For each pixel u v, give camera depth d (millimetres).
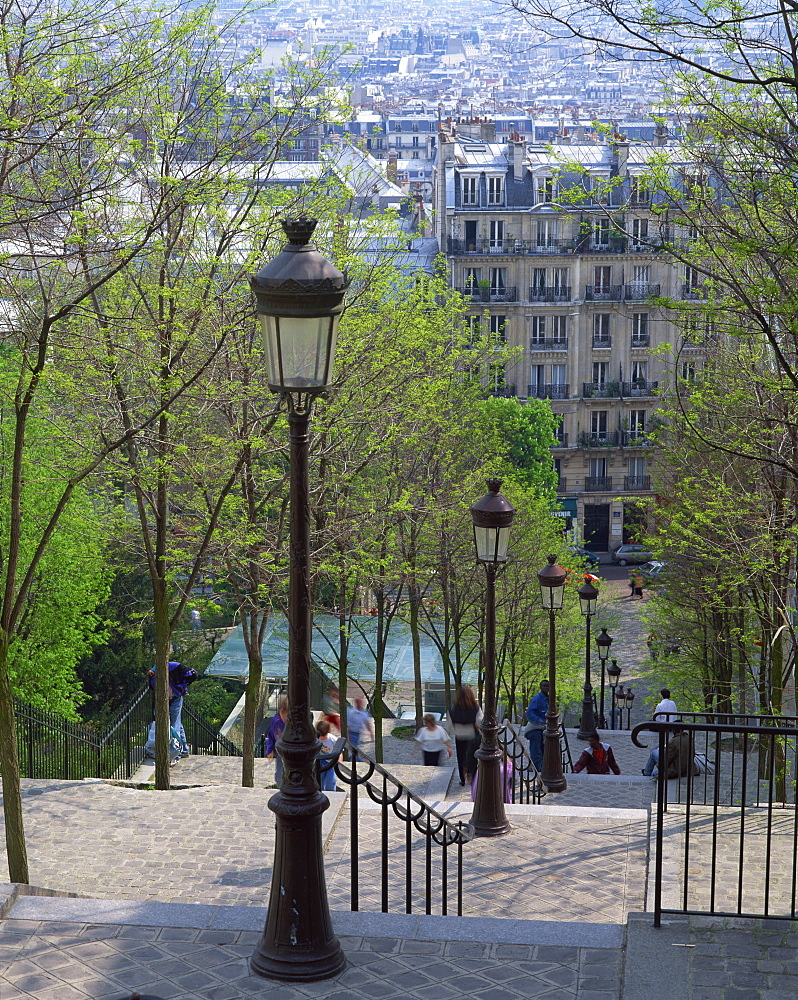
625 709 45094
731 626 25609
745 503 19391
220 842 13047
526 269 67312
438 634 35281
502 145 69875
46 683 27141
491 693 13250
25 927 7305
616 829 13070
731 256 11875
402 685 41500
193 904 7609
